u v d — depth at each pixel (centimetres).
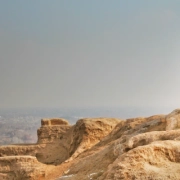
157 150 2162
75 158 4812
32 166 4481
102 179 2147
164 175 1950
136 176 1939
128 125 4562
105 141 4706
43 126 6694
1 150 6106
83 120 5584
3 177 4469
